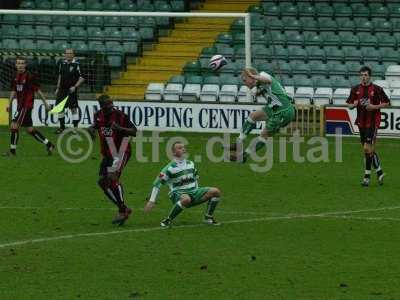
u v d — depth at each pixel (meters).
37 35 81.56
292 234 38.19
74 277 31.42
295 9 82.94
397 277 31.69
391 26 81.44
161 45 79.69
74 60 67.44
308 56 78.94
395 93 72.75
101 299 28.92
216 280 31.19
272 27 81.31
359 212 42.78
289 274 31.98
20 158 57.78
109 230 38.59
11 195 46.09
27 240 36.69
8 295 29.25
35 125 71.50
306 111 68.69
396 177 52.84
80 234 37.81
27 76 57.91
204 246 35.97
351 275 31.91
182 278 31.41
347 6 83.38
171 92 74.06
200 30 81.00
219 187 49.12
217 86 74.12
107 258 34.00
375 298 29.22
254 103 68.44
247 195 46.88
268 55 78.75
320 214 42.28
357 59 78.62
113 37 80.25
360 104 49.78
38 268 32.53
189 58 78.31
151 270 32.38
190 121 69.50
